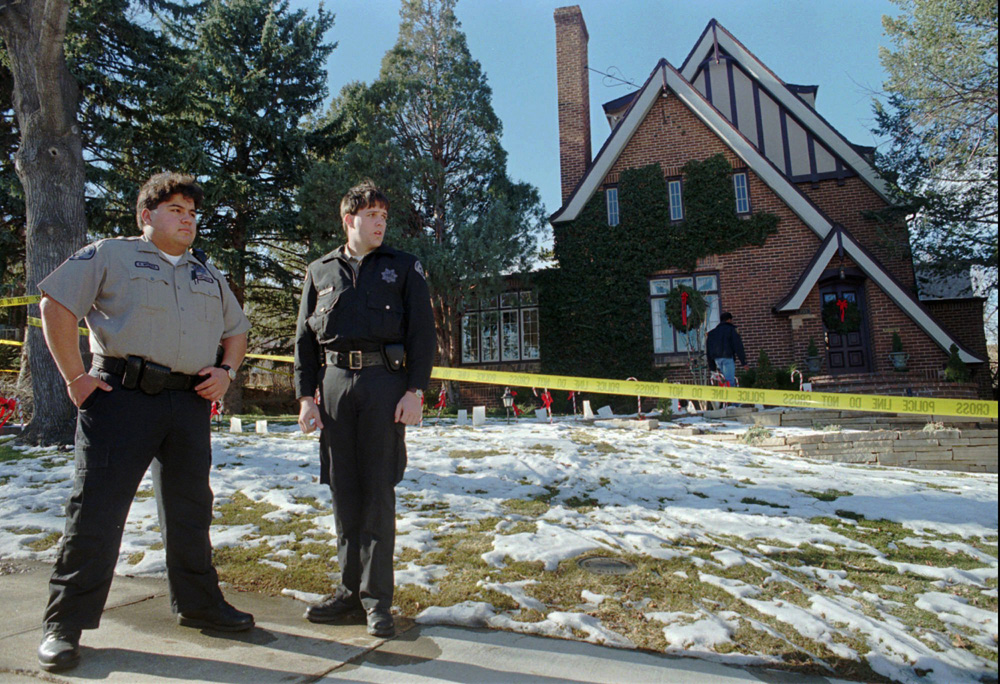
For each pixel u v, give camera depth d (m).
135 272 2.86
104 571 2.73
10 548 4.34
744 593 3.72
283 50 19.06
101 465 2.74
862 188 18.55
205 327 3.03
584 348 18.30
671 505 5.84
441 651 2.93
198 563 3.02
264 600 3.53
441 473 6.68
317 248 16.94
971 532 5.25
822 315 16.55
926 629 3.46
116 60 16.75
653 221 18.41
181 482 2.99
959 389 14.31
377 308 3.17
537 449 8.15
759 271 17.64
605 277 18.48
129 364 2.81
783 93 19.48
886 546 4.84
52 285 2.67
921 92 16.22
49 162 8.55
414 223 18.59
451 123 18.77
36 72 8.30
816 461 8.61
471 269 16.61
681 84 18.56
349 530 3.22
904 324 15.91
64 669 2.60
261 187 18.33
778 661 2.97
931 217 17.20
